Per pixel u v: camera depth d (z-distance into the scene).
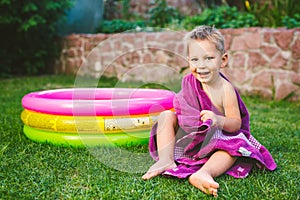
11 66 6.07
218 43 1.82
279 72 4.00
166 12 5.96
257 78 4.15
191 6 6.32
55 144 2.12
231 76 4.30
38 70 6.26
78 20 6.42
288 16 4.62
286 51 3.94
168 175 1.67
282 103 3.80
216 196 1.48
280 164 1.89
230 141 1.76
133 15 6.67
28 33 5.82
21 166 1.79
